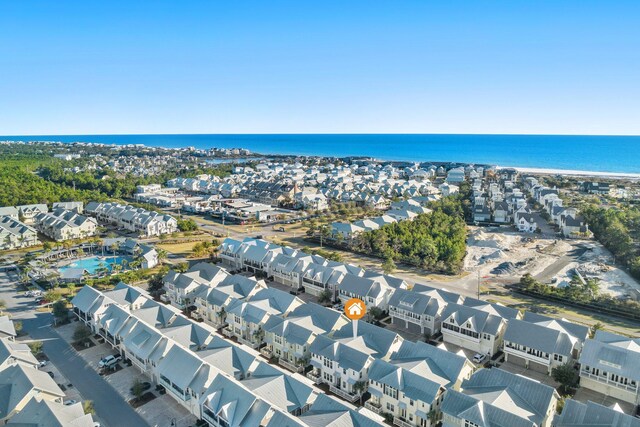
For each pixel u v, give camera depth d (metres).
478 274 104.38
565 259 123.06
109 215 169.50
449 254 119.81
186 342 67.44
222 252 119.56
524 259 124.00
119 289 85.56
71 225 144.50
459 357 59.22
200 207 198.75
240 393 52.06
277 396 53.19
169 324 75.50
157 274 102.38
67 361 69.81
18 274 109.38
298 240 144.50
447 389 53.03
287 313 79.62
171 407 58.56
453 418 50.81
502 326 73.38
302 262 102.00
